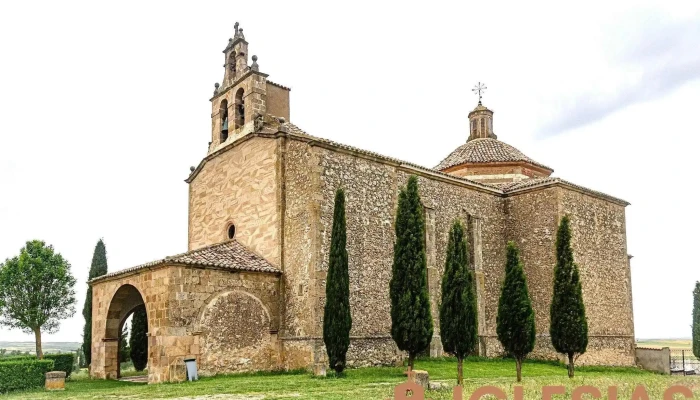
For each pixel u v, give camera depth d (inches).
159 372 775.1
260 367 859.4
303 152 919.0
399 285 757.9
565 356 1059.9
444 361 969.5
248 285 872.9
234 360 832.3
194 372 783.7
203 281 823.7
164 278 800.9
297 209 908.0
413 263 757.9
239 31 1122.7
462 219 1115.9
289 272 900.6
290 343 870.4
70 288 1375.5
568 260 847.7
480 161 1348.4
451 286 743.7
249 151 1024.2
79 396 644.1
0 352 2076.8
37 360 853.8
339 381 712.4
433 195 1071.6
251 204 996.6
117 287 926.4
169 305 784.9
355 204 927.7
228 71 1134.4
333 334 772.0
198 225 1141.1
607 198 1248.2
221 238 1063.6
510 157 1353.3
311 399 551.8
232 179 1058.7
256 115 1030.4
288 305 890.1
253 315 866.8
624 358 1202.0
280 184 941.2
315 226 870.4
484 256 1141.1
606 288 1201.4
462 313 729.0
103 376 954.7
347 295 787.4
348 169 933.2
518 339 756.6
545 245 1135.6
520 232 1179.3
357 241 916.6
